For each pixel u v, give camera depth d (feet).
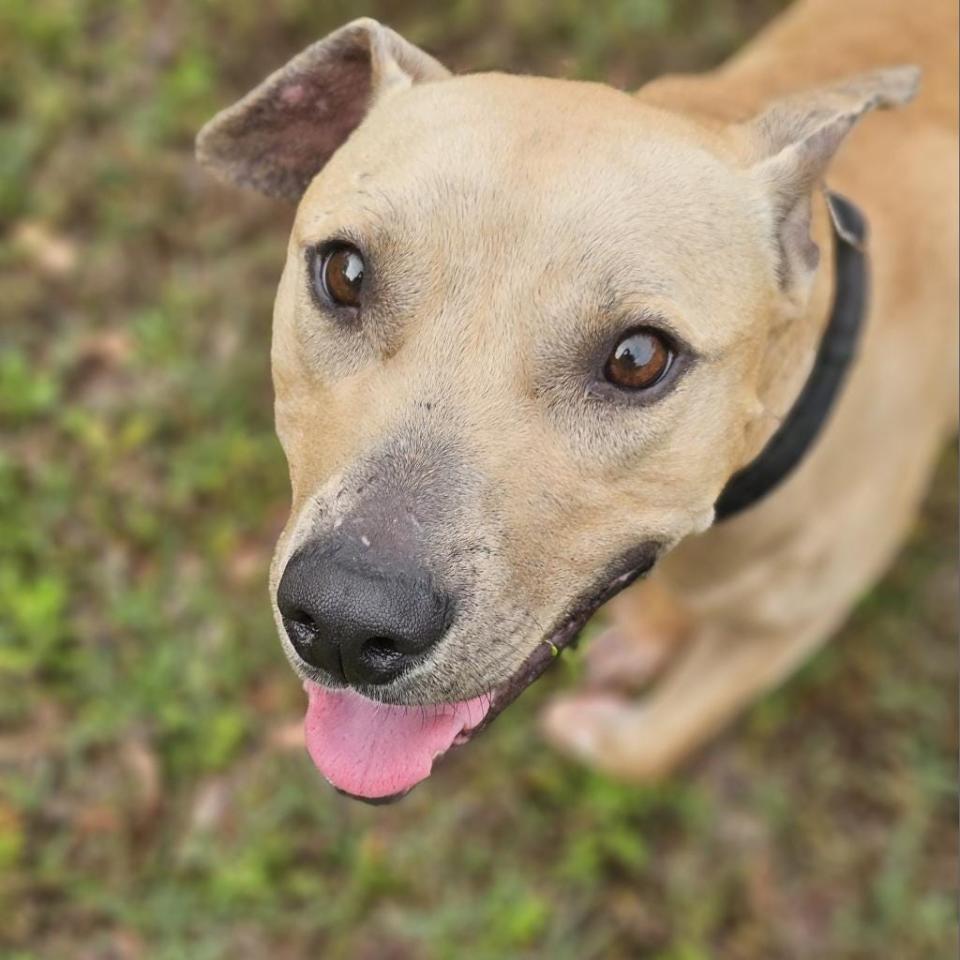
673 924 1.75
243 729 1.81
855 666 1.96
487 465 1.01
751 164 1.14
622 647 1.91
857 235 1.28
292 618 0.99
